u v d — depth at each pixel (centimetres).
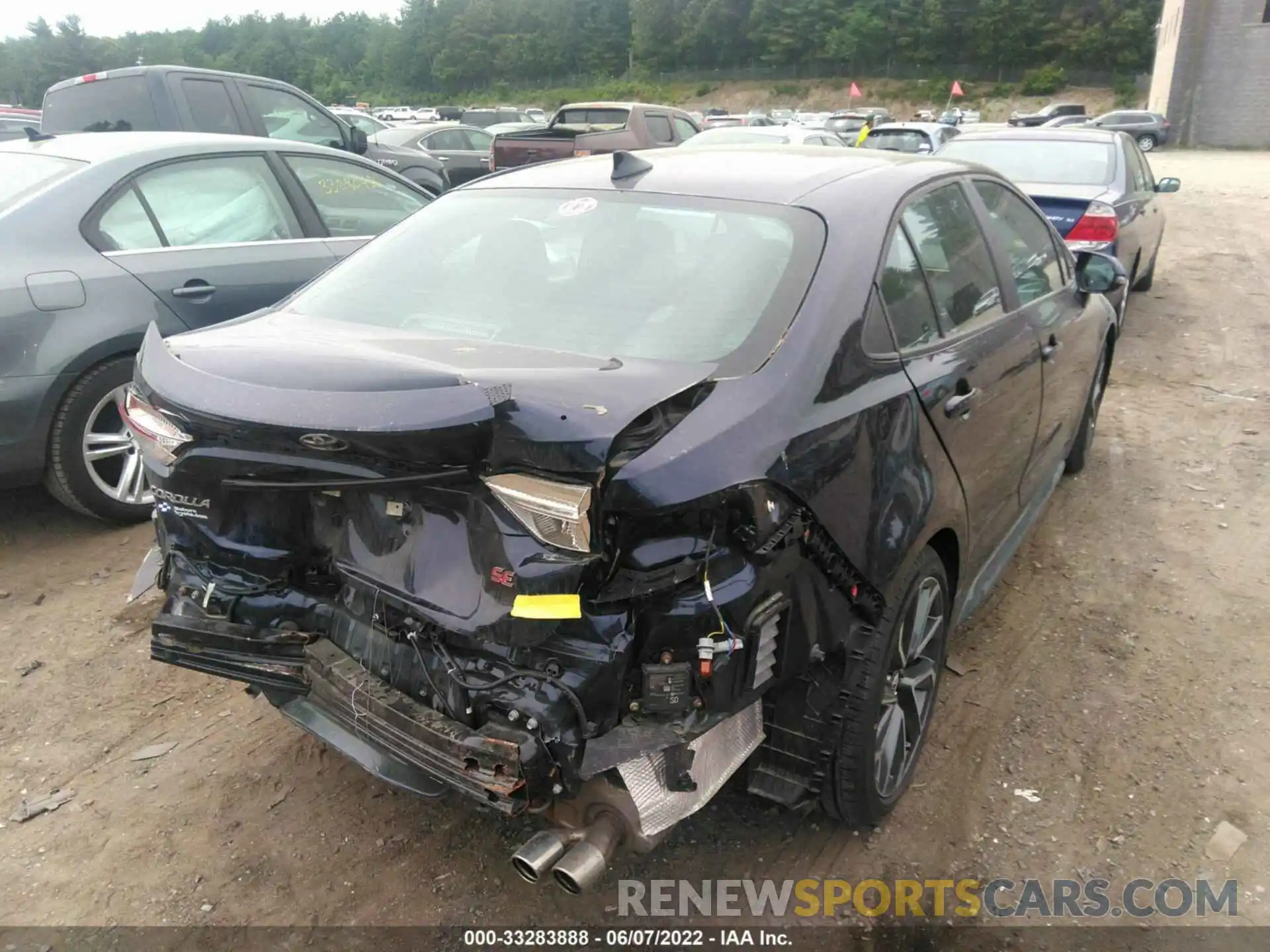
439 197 347
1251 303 993
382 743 222
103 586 426
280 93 938
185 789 302
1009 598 426
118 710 340
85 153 492
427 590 220
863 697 254
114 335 450
